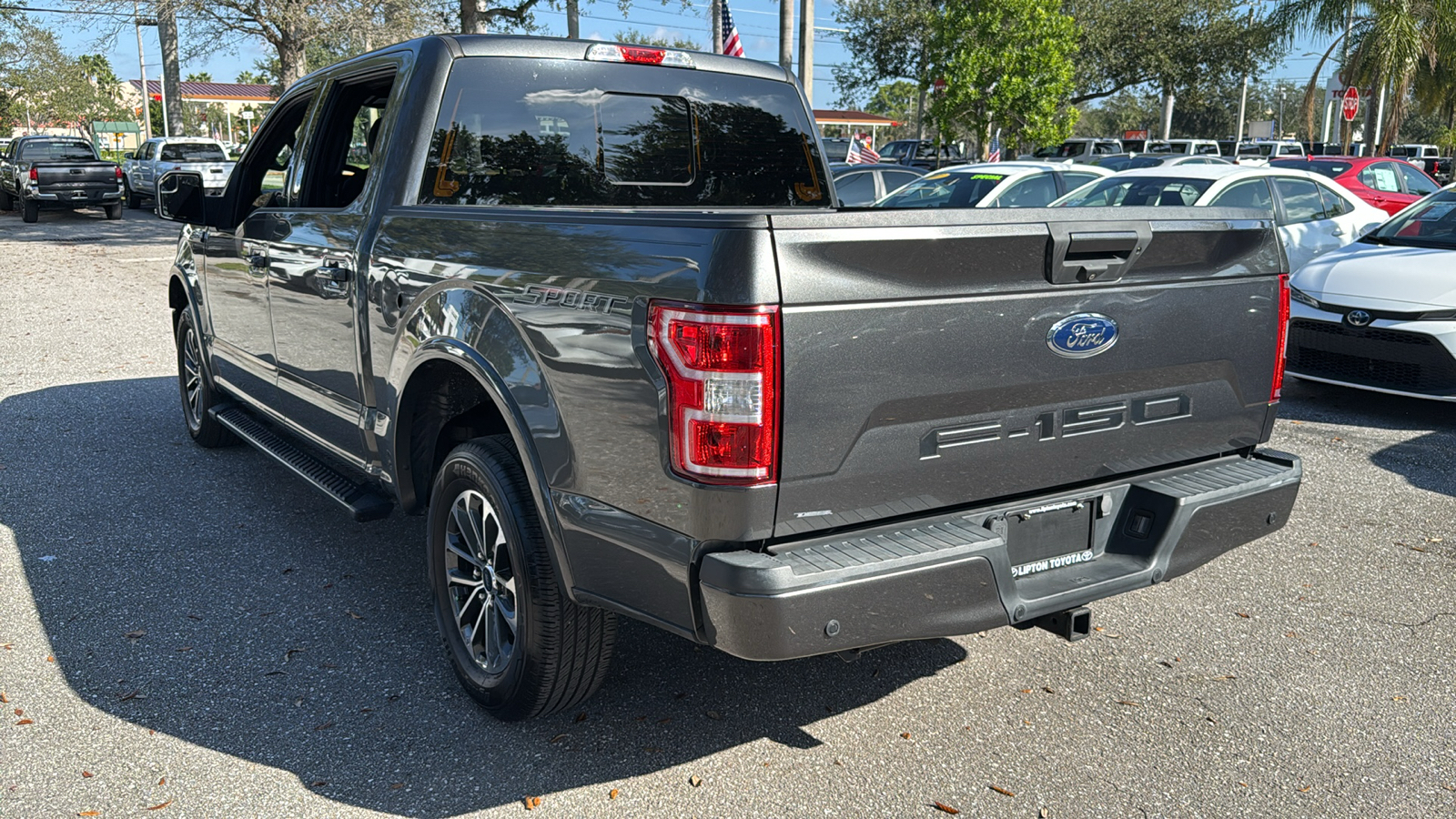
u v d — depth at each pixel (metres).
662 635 3.90
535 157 3.92
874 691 3.52
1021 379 2.70
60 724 3.27
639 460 2.55
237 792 2.93
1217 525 3.10
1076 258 2.71
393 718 3.32
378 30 25.38
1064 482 2.91
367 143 4.30
